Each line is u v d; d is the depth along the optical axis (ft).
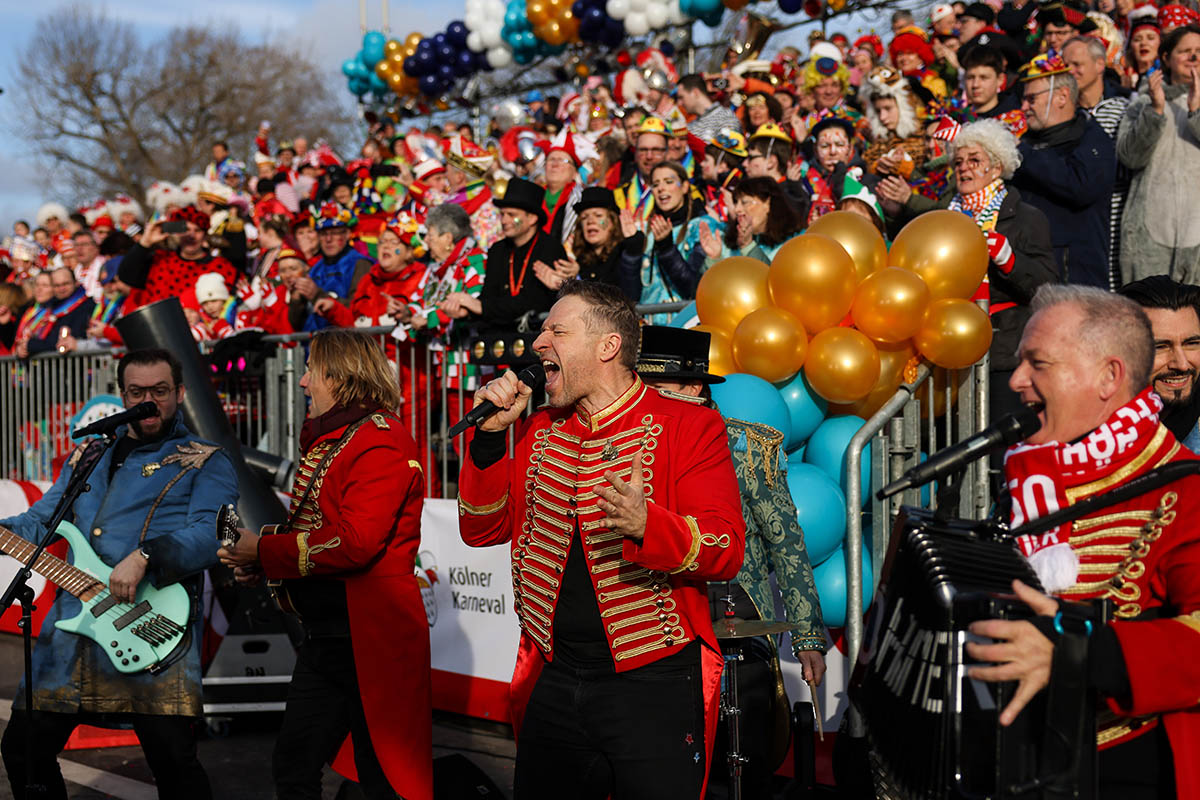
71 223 46.11
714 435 10.05
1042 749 7.11
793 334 14.55
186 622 13.37
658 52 38.68
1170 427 11.51
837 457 15.07
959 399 15.55
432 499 19.48
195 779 13.44
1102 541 7.74
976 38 23.00
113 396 24.85
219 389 24.66
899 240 15.48
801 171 23.81
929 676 7.30
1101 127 19.12
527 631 10.23
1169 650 7.02
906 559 7.86
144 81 115.34
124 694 13.21
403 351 21.52
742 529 9.66
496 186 26.86
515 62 51.01
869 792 11.34
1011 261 16.22
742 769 11.71
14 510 26.27
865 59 33.63
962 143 17.01
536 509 10.19
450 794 14.01
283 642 19.10
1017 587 7.21
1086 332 7.88
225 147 53.01
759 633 10.84
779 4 38.75
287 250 25.40
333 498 12.76
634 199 22.41
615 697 9.74
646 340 11.61
